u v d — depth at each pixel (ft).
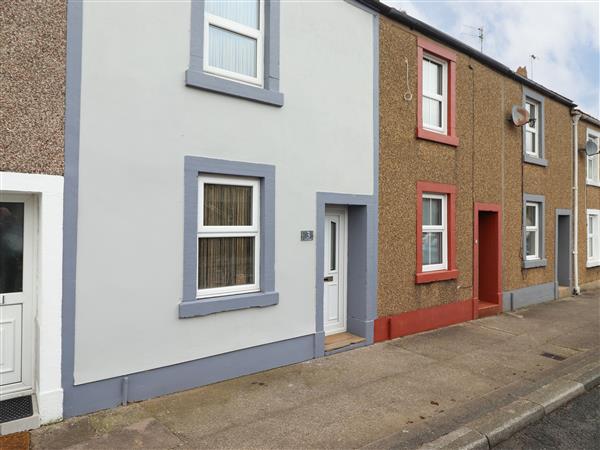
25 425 12.14
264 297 17.26
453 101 26.53
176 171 15.02
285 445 11.74
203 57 15.90
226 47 17.11
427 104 26.00
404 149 23.59
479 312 28.43
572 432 13.58
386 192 22.65
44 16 12.50
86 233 13.20
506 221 31.32
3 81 11.84
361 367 18.29
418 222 24.17
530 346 22.09
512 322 27.63
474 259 28.07
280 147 17.99
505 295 31.04
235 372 16.66
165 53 14.79
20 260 13.37
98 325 13.42
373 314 21.93
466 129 27.71
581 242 42.29
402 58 23.52
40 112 12.42
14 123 12.00
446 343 22.25
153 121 14.52
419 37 24.47
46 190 12.45
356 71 21.13
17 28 12.07
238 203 17.35
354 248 22.11
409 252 23.75
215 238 16.70
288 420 13.21
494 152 30.17
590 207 44.21
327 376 17.12
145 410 13.62
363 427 12.86
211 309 15.74
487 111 29.60
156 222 14.58
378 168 22.21
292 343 18.51
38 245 13.08
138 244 14.20
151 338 14.49
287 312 18.26
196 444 11.67
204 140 15.71
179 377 15.16
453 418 13.58
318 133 19.43
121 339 13.87
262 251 17.54
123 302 13.91
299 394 15.26
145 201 14.35
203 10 15.72
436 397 15.28
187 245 15.23
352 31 21.01
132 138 14.10
